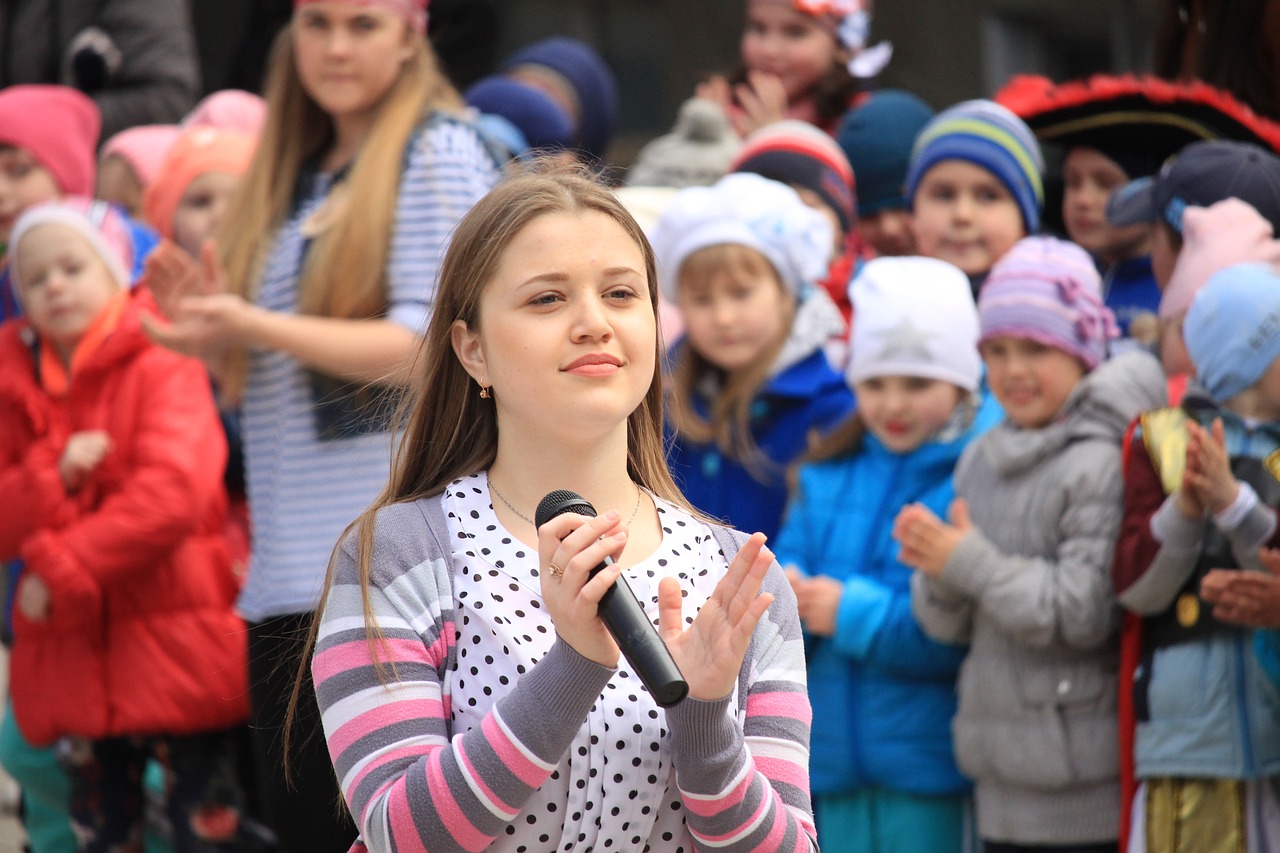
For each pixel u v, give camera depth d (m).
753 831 7.06
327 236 13.28
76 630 15.38
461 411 8.05
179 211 18.28
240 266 13.95
